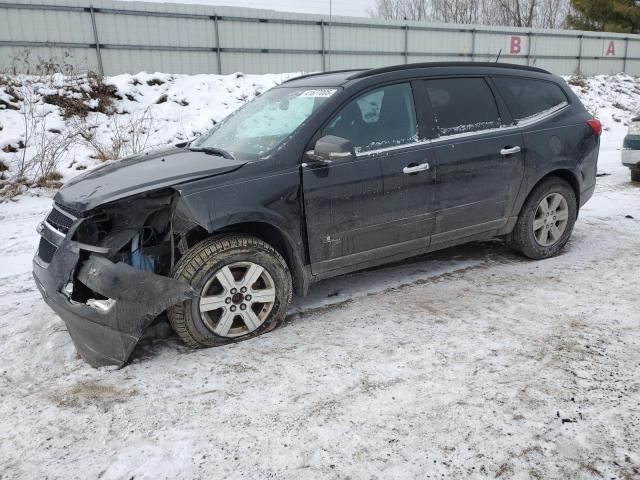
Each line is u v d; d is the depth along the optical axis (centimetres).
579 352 308
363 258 381
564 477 213
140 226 313
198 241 337
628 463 219
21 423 260
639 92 2197
